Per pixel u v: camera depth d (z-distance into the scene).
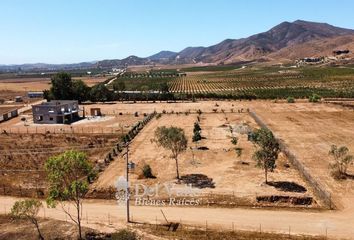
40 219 46.09
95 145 83.00
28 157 74.81
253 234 40.91
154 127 100.38
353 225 42.53
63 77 151.75
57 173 40.09
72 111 115.81
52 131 99.62
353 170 60.50
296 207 48.12
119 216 46.72
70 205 50.41
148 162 68.25
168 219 45.44
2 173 65.19
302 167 59.69
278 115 114.56
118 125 105.25
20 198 53.59
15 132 98.88
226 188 54.25
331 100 143.88
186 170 63.09
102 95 157.50
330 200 47.59
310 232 41.06
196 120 109.75
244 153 72.19
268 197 49.97
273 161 55.56
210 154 72.31
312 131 90.88
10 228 43.72
